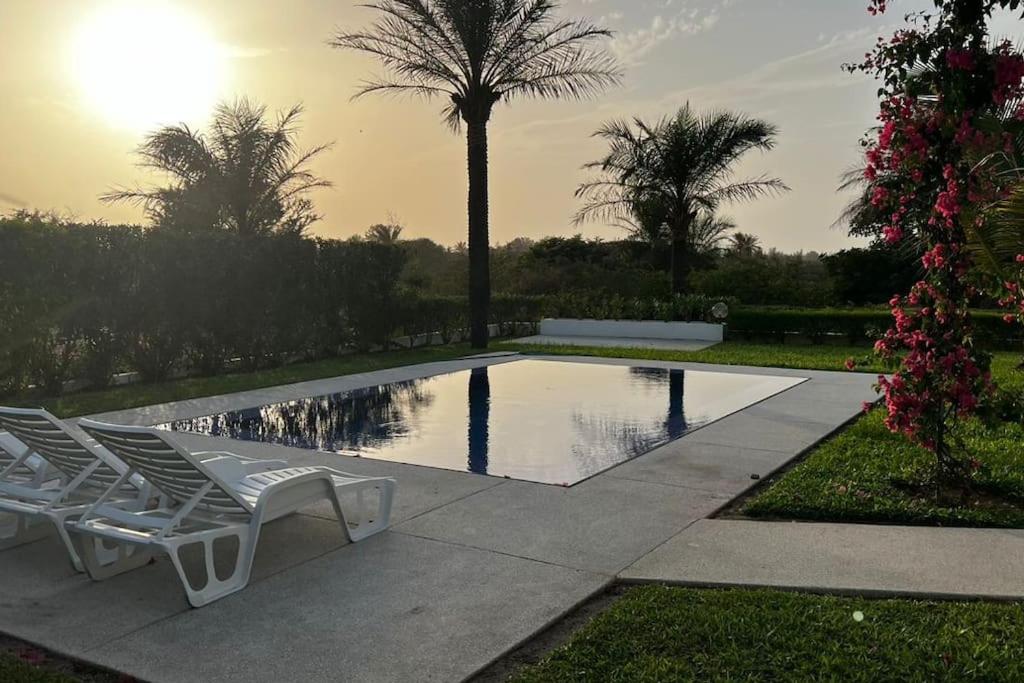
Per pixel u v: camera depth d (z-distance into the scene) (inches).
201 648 134.3
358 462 273.6
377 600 153.6
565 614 147.7
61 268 422.0
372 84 707.4
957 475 229.5
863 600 151.0
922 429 228.7
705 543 185.2
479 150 701.3
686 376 514.9
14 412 176.6
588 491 233.9
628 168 954.1
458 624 142.5
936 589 155.9
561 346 715.4
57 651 134.0
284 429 337.7
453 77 697.6
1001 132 206.8
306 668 126.9
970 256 231.3
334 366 573.3
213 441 310.0
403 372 534.9
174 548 148.8
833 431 322.7
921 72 215.3
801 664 126.2
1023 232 229.8
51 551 183.8
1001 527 196.5
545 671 125.1
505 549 182.7
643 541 187.5
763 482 245.6
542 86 699.4
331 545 186.1
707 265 1285.7
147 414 372.8
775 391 439.5
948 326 226.4
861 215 976.3
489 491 234.1
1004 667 124.1
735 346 736.3
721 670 124.6
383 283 666.2
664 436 318.0
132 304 464.4
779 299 1139.9
